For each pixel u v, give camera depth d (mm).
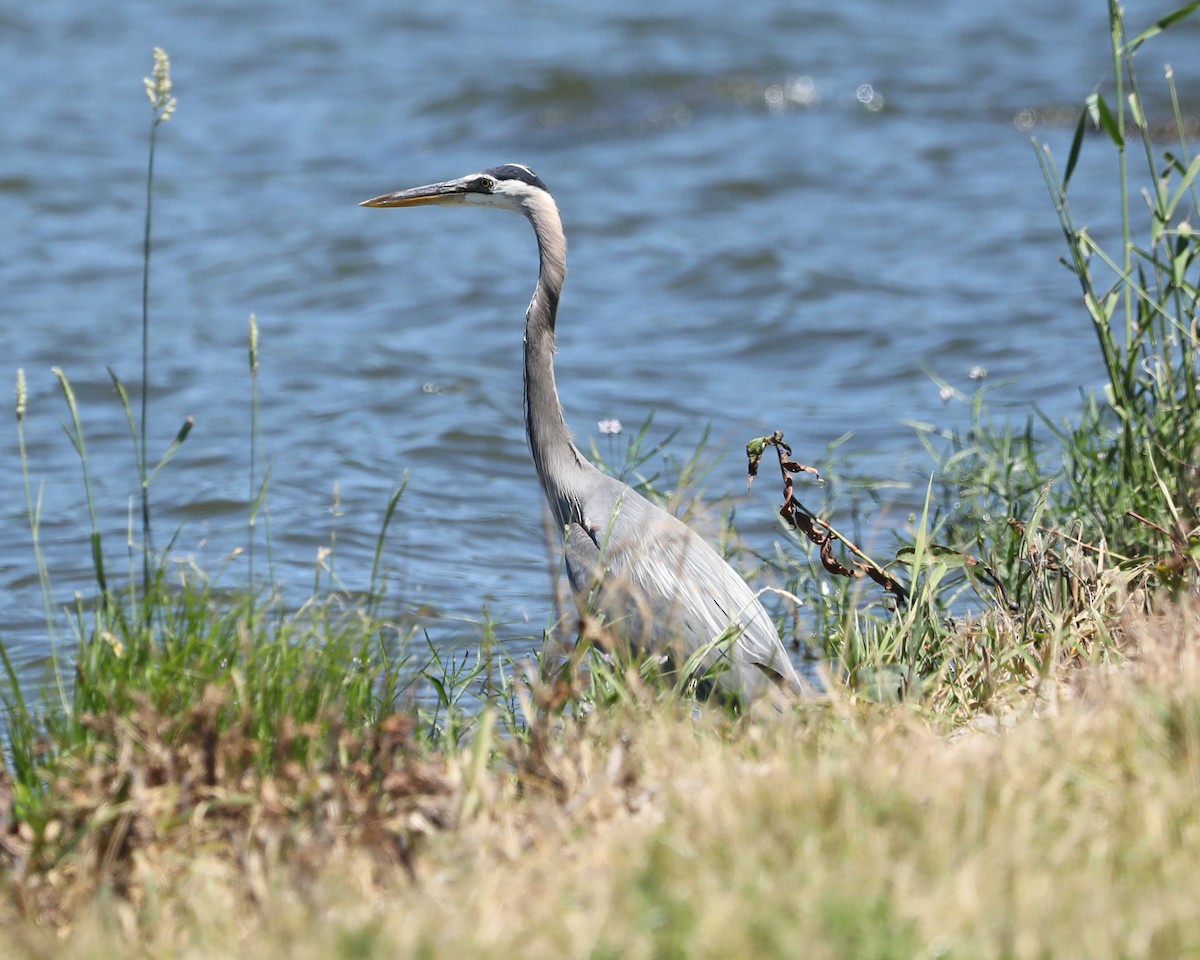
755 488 16125
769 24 50375
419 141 39531
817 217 31391
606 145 38562
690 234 30203
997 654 9086
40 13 52469
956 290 25578
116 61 47469
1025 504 11750
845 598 10672
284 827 6781
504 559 14727
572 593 10031
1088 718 7164
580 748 7336
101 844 6883
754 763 7219
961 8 53531
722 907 5488
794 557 13344
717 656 9266
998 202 31938
